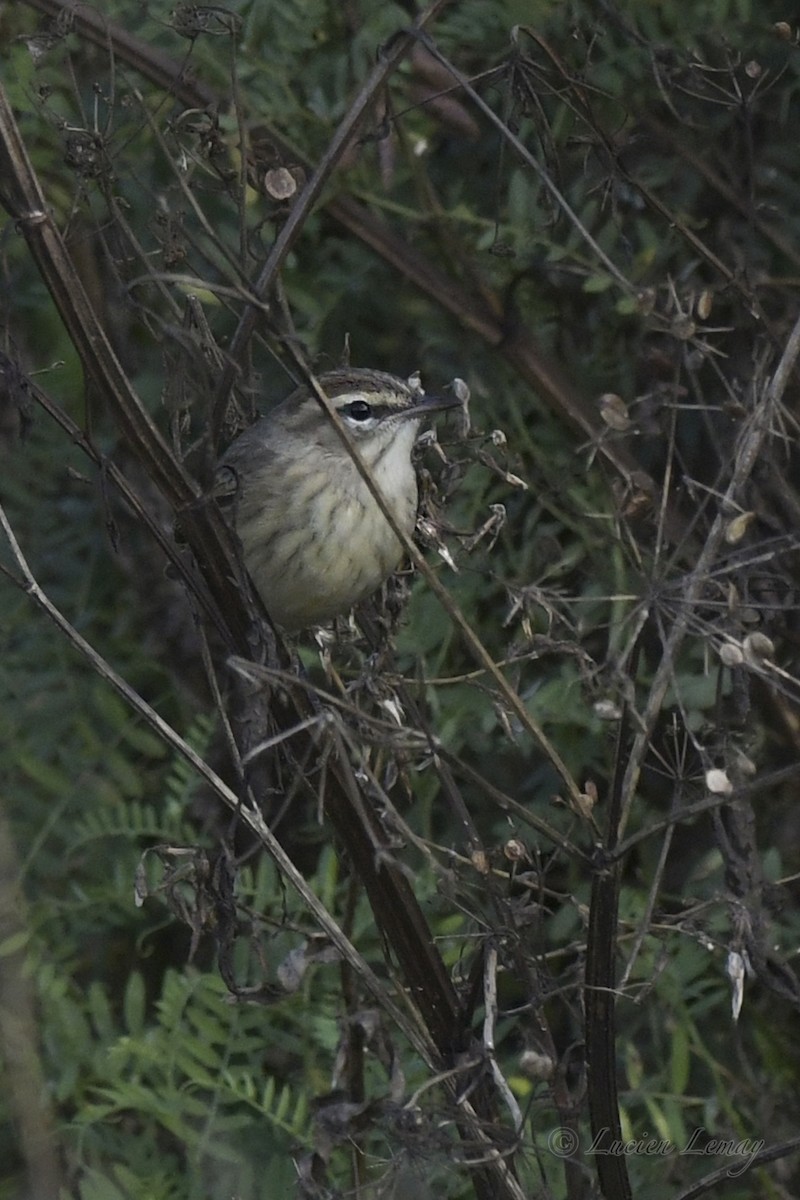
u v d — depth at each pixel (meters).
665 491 7.00
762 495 9.42
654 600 6.77
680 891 10.32
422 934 7.25
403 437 8.82
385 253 10.23
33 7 8.96
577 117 8.00
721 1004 10.38
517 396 10.98
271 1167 9.11
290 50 10.11
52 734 11.49
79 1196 9.35
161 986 11.26
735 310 9.93
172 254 7.62
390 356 11.57
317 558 8.63
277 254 6.84
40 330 11.40
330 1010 9.56
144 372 11.04
